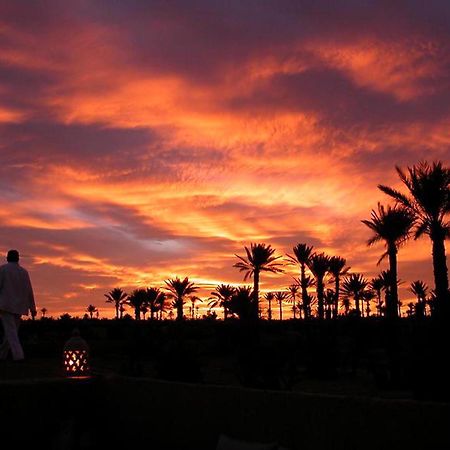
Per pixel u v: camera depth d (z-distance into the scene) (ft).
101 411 22.04
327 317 117.60
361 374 77.30
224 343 105.09
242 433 17.98
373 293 187.83
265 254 149.18
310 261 144.97
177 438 19.56
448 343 44.06
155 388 20.48
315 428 16.61
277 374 46.44
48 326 135.54
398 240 92.58
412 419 15.15
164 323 150.71
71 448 20.48
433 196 85.87
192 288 170.50
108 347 96.07
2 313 33.12
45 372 28.76
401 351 54.60
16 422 20.15
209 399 18.89
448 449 14.56
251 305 106.83
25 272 33.78
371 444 15.69
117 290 231.71
